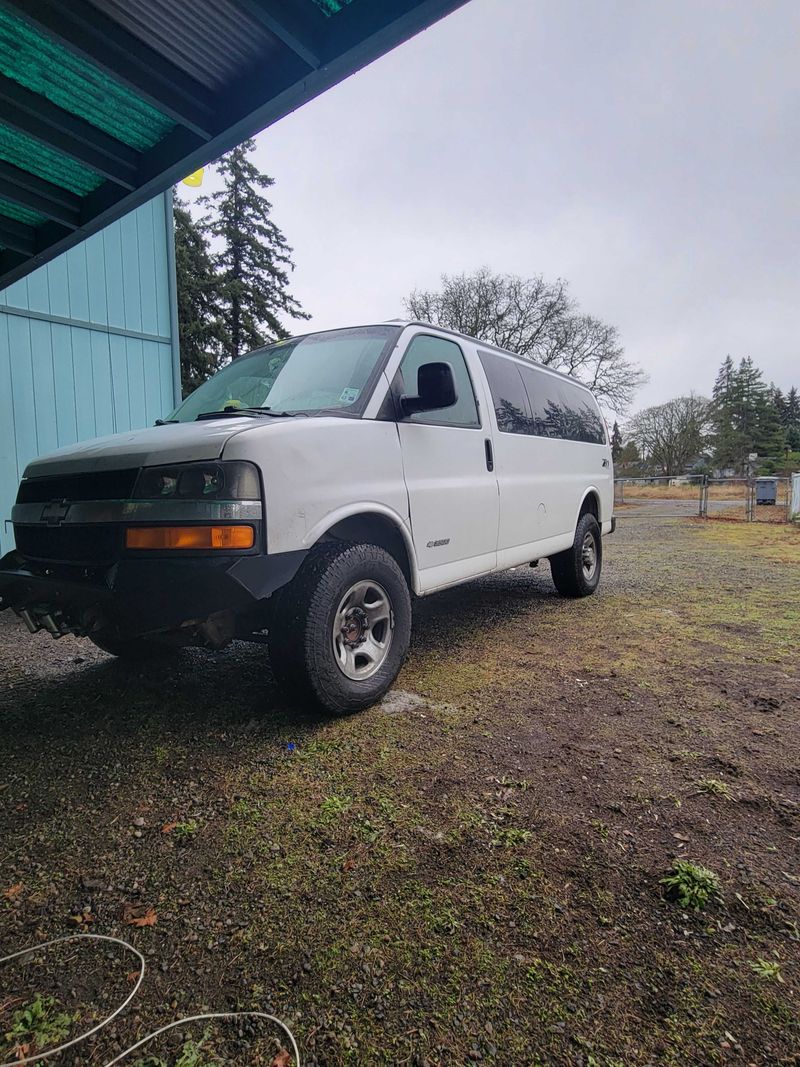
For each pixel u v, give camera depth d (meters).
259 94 2.84
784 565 7.52
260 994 1.32
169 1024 1.25
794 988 1.31
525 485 4.38
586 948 1.43
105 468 2.55
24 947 1.47
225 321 29.41
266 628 2.75
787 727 2.65
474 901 1.59
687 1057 1.16
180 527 2.28
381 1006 1.28
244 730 2.69
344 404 3.03
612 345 32.28
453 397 3.05
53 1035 1.23
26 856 1.83
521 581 6.60
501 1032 1.22
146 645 3.64
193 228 28.62
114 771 2.34
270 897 1.63
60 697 3.15
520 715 2.82
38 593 2.58
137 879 1.72
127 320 7.26
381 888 1.65
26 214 4.07
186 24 2.51
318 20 2.49
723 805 2.04
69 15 2.41
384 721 2.76
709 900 1.57
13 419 6.12
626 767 2.31
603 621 4.66
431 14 2.31
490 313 31.78
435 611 5.07
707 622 4.56
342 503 2.73
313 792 2.16
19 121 3.08
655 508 19.62
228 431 2.42
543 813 2.00
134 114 3.15
